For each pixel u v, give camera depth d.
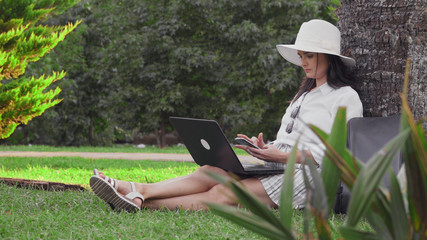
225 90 23.58
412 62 4.82
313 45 4.62
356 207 1.81
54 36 10.80
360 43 5.07
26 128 26.19
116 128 30.23
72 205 4.72
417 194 1.92
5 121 10.94
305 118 4.63
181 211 4.34
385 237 1.88
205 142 4.57
